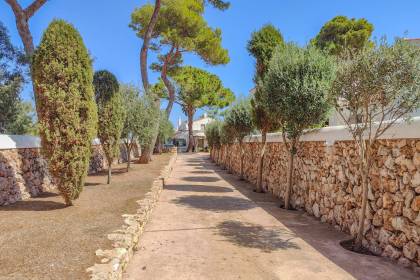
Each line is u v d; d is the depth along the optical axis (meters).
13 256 3.93
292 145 8.96
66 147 6.79
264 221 7.40
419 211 4.53
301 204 8.95
